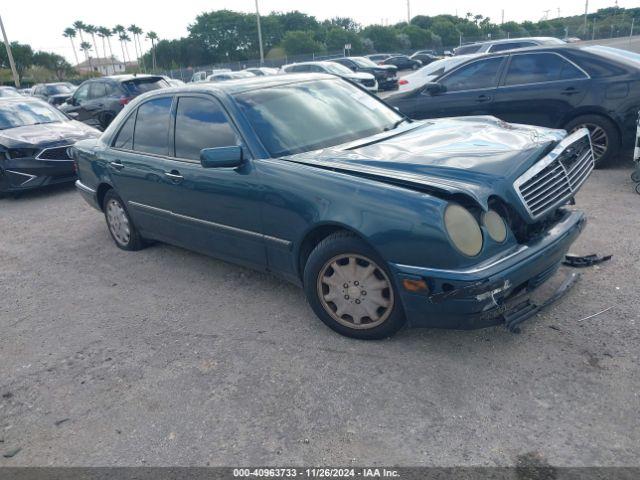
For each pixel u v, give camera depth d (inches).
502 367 121.0
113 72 3836.1
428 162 128.3
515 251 119.0
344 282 133.0
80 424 116.6
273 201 140.9
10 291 193.5
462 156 130.2
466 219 114.2
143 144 190.5
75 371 137.2
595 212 213.0
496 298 114.7
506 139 140.9
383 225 118.6
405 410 110.6
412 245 115.3
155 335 151.3
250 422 111.7
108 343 149.4
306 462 99.8
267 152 147.6
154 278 192.1
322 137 157.3
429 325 121.9
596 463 93.4
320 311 140.0
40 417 120.4
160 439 109.4
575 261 165.5
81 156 225.8
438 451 99.3
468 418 106.6
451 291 113.0
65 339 154.3
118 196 210.8
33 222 283.3
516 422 104.4
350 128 164.9
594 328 132.3
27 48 2500.0
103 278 196.9
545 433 101.0
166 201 180.9
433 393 114.7
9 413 123.0
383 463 97.8
